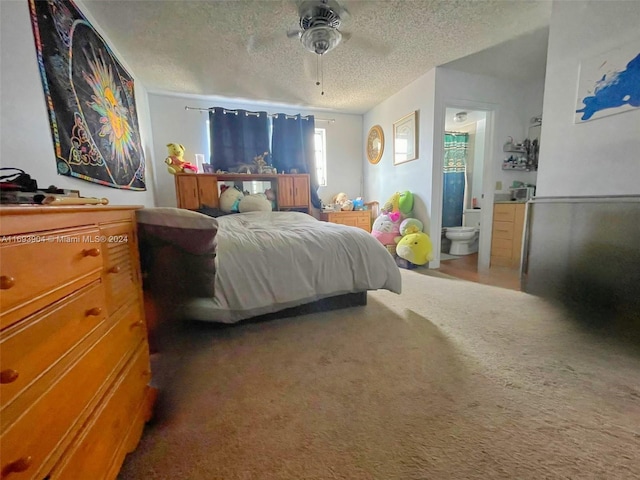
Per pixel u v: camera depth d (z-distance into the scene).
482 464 0.80
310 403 1.08
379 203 4.18
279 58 2.61
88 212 0.69
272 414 1.02
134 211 1.02
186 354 1.44
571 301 1.88
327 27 1.91
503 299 2.14
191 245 1.24
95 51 1.87
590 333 1.58
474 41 2.40
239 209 3.43
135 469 0.81
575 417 0.97
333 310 2.00
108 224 0.80
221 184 3.65
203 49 2.42
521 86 3.32
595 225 1.70
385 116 3.87
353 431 0.94
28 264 0.49
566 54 1.88
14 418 0.44
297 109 4.14
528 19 2.11
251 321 1.80
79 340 0.62
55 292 0.55
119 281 0.85
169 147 3.28
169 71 2.82
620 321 1.59
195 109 3.61
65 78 1.46
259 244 1.66
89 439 0.63
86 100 1.67
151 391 1.04
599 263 1.69
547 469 0.78
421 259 3.09
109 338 0.76
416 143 3.25
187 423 0.98
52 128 1.33
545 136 2.05
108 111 2.00
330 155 4.43
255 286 1.60
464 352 1.41
